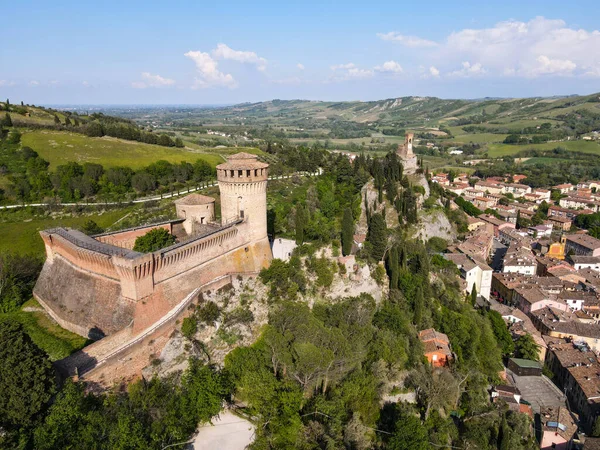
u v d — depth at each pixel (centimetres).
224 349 5462
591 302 11669
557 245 15925
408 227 13538
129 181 14062
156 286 5222
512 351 9331
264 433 4222
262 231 6931
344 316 6625
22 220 11131
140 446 3459
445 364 7381
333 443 4312
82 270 5769
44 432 3244
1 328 3594
